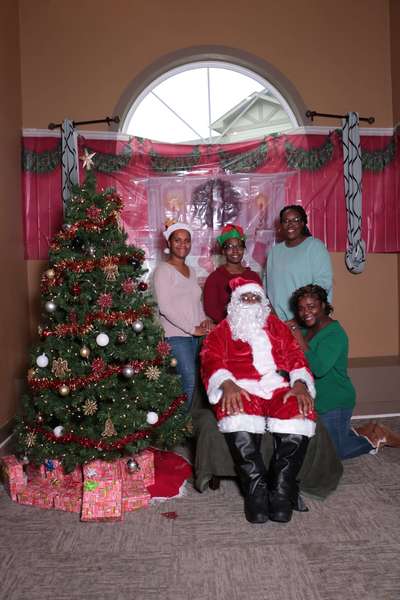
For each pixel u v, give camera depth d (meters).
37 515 2.54
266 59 4.68
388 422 4.03
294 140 4.58
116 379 2.62
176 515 2.50
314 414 2.56
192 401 3.16
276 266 3.63
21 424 2.82
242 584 1.89
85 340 2.61
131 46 4.60
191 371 3.42
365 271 4.76
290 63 4.70
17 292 4.16
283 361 2.79
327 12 4.73
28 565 2.05
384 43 4.77
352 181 4.55
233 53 4.63
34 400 2.70
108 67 4.58
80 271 2.62
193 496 2.73
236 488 2.83
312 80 4.72
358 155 4.55
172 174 4.56
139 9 4.60
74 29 4.56
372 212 4.66
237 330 2.80
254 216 4.59
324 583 1.88
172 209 4.56
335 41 4.73
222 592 1.84
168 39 4.61
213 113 4.85
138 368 2.70
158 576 1.96
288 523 2.37
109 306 2.63
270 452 2.59
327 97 4.73
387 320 4.80
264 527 2.34
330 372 3.06
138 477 2.79
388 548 2.11
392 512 2.44
